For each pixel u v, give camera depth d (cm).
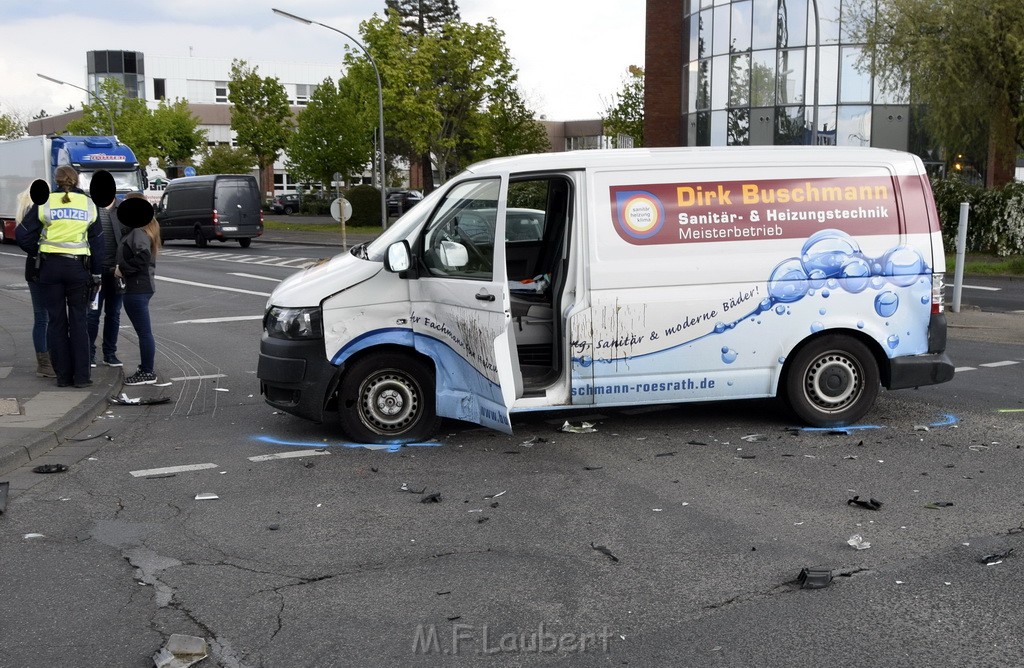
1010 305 1702
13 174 3859
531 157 712
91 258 959
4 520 571
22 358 1120
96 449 743
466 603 445
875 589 454
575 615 430
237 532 546
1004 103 2556
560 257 773
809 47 3397
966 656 386
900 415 814
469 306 702
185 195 3859
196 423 830
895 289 758
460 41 4147
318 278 741
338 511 583
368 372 735
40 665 386
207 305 1755
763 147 753
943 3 2528
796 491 610
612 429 776
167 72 9606
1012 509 569
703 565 488
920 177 764
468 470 667
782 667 379
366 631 416
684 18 3912
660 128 4131
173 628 420
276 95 6488
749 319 741
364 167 5475
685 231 729
